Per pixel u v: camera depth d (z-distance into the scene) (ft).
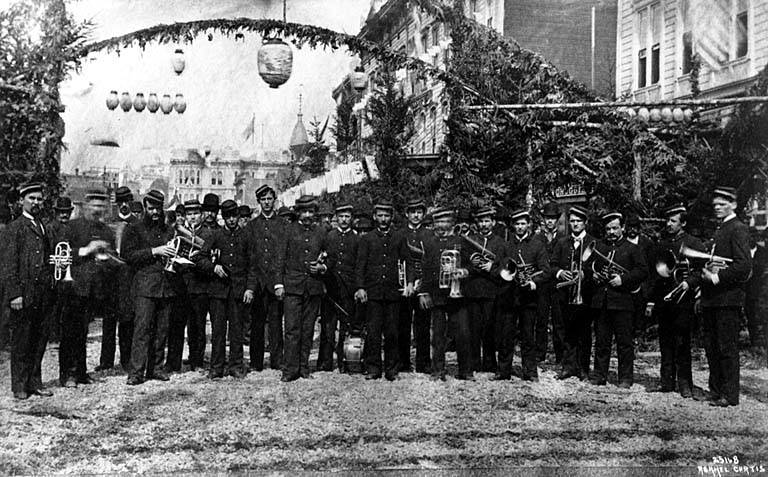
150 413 19.53
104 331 26.32
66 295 22.93
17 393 20.89
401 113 43.88
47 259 21.67
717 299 20.61
